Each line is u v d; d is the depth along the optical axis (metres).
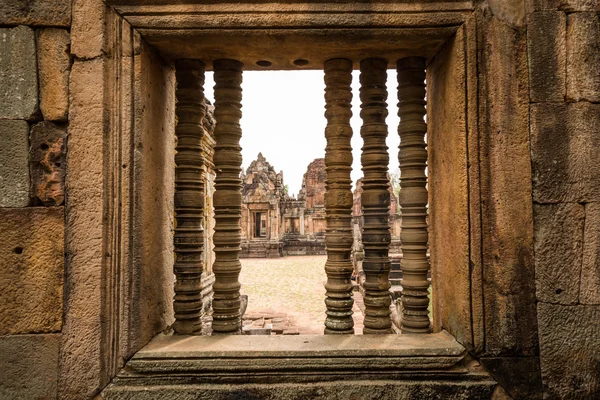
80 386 2.22
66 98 2.27
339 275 2.72
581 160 2.31
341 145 2.74
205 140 6.11
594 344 2.29
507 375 2.31
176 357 2.29
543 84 2.34
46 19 2.27
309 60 2.81
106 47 2.31
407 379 2.31
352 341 2.48
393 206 21.17
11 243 2.24
